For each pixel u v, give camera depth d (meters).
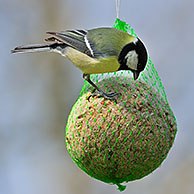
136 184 19.41
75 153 10.84
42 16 21.95
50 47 12.59
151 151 10.41
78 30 12.15
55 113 21.12
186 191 18.92
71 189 20.17
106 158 10.40
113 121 10.30
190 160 19.31
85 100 10.84
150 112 10.49
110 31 11.77
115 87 10.90
